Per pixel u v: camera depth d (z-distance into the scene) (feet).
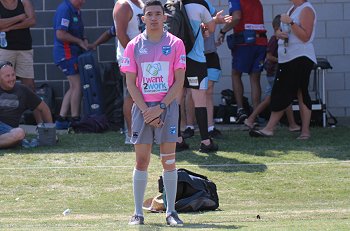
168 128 52.54
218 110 102.32
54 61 101.55
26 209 64.59
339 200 67.56
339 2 107.14
